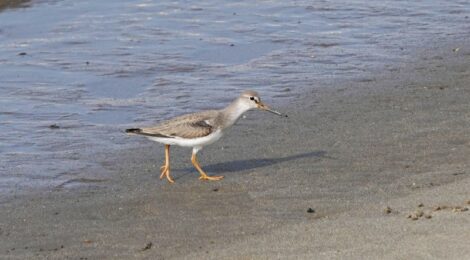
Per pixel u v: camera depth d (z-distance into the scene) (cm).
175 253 1170
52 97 1867
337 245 1130
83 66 2061
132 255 1172
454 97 1838
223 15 2459
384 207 1282
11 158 1548
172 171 1497
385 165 1487
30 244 1216
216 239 1214
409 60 2106
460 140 1591
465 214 1189
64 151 1585
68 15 2450
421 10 2520
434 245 1084
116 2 2573
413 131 1644
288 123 1716
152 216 1312
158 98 1867
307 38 2275
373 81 1962
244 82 1962
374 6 2555
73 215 1320
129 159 1553
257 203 1346
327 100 1847
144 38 2261
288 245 1148
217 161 1536
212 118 1460
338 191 1380
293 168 1488
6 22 2386
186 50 2177
